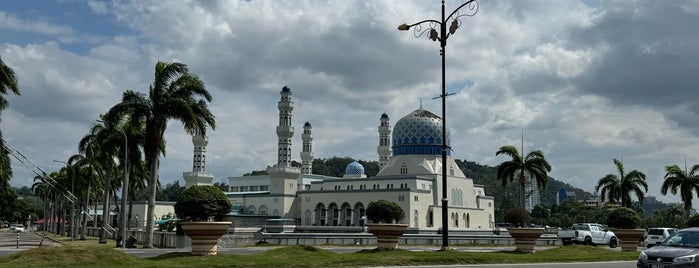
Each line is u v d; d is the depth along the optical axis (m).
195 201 32.06
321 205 128.12
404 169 124.31
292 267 29.69
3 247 56.97
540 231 44.41
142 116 55.22
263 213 135.62
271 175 136.12
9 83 48.22
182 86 55.34
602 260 38.91
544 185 86.62
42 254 27.80
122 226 58.44
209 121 56.06
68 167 96.25
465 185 130.12
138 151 66.00
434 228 110.44
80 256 27.89
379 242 40.12
